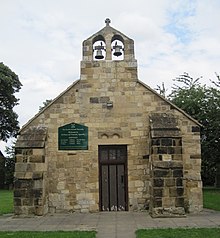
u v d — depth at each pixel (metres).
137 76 20.06
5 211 21.03
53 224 15.67
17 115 52.25
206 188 42.56
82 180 19.31
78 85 19.98
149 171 19.12
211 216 17.58
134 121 19.72
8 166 53.31
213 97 36.47
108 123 19.70
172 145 17.88
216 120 34.88
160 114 19.56
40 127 19.53
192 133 19.56
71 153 19.48
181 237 12.08
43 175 18.23
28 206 17.80
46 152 19.11
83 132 19.62
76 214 18.59
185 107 36.88
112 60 20.20
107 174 19.73
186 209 18.98
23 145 18.34
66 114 19.77
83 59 20.23
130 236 12.77
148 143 19.44
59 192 19.23
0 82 48.50
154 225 14.98
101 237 12.70
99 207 19.20
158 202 17.27
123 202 19.59
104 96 19.92
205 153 36.47
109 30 20.61
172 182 17.44
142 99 19.86
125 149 19.75
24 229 14.52
